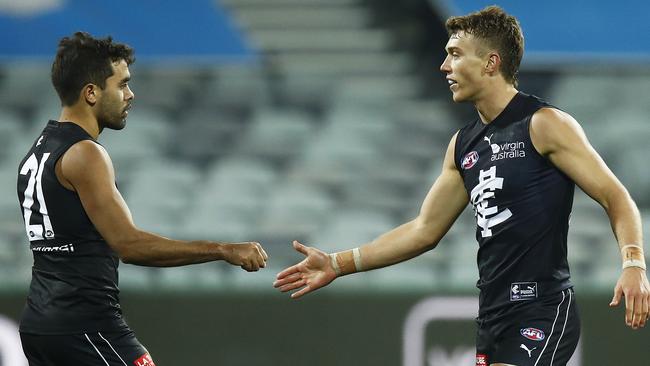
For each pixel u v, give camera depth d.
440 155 30.14
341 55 31.91
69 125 13.08
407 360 22.94
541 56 28.00
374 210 28.78
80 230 12.90
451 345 22.83
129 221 12.84
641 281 11.38
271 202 29.03
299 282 14.48
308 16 31.73
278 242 27.83
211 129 31.00
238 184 29.61
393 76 31.75
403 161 30.05
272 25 31.70
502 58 12.79
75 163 12.71
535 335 12.20
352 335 23.12
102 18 29.53
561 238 12.47
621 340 22.50
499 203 12.49
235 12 30.11
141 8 29.58
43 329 12.91
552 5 27.92
